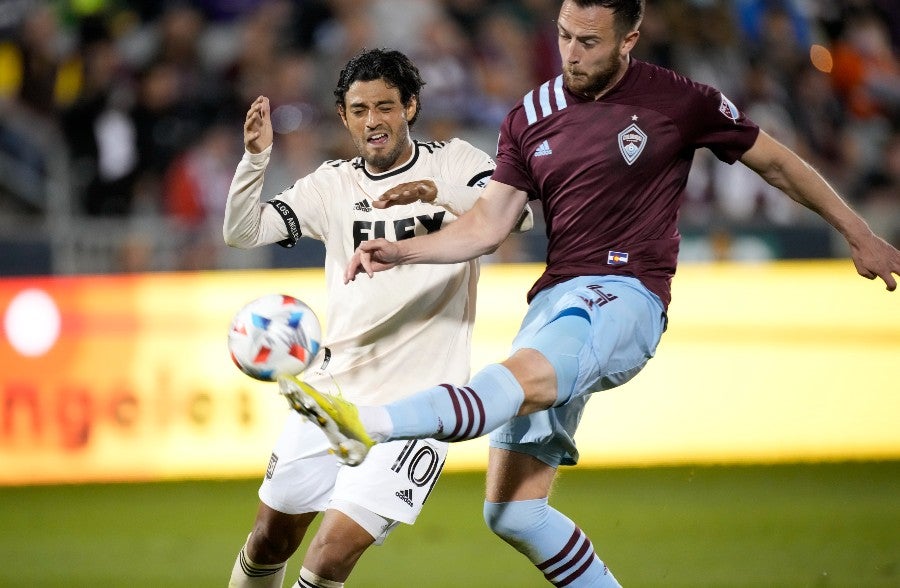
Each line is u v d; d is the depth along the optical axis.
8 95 43.38
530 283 35.69
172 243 36.56
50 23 44.09
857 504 30.23
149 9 45.34
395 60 16.42
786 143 47.75
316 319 14.23
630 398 36.53
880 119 49.66
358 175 16.95
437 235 15.62
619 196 15.74
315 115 45.06
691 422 36.69
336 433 12.55
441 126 44.88
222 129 43.16
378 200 15.70
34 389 34.16
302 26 46.66
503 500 16.39
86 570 23.62
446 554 25.27
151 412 34.44
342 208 16.83
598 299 15.26
